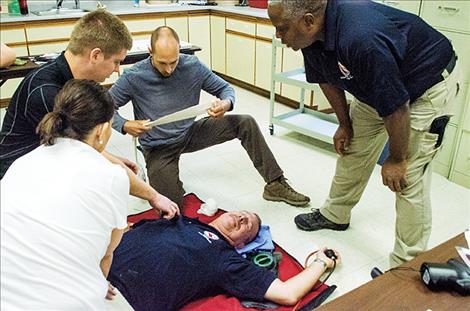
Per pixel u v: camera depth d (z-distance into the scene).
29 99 1.47
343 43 1.49
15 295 1.02
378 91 1.48
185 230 1.80
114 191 1.11
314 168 3.08
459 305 1.14
